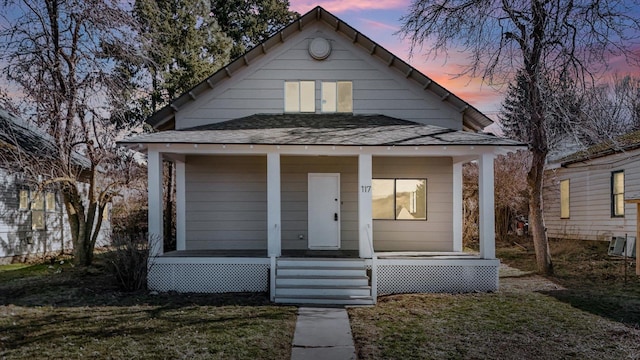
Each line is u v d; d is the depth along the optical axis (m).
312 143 10.17
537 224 12.93
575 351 6.18
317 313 8.44
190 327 7.34
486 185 10.49
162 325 7.46
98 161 14.47
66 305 8.98
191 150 10.35
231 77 12.70
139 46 14.62
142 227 24.28
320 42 12.72
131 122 18.80
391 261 10.38
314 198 12.72
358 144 10.15
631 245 14.47
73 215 14.45
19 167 13.28
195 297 9.76
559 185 19.95
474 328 7.30
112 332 7.06
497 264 10.40
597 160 16.83
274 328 7.34
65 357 5.95
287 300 9.41
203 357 5.96
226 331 7.12
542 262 12.78
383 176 12.78
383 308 8.84
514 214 22.27
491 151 10.49
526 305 8.88
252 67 12.74
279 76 12.73
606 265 13.41
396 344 6.52
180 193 12.62
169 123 13.20
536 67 11.21
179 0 21.16
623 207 15.47
